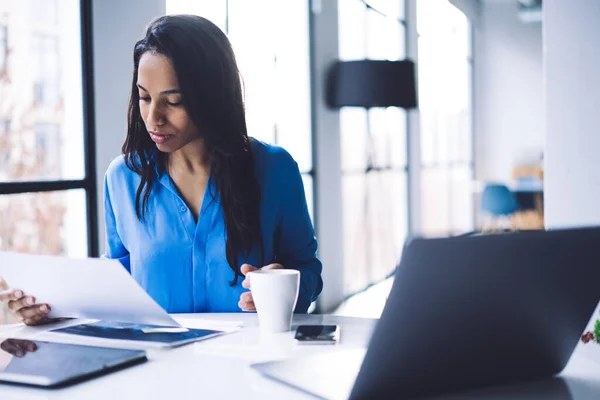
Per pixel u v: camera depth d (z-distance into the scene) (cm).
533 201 804
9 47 324
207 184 140
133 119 142
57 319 125
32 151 312
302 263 154
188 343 108
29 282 114
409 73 487
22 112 322
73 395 83
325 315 130
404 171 734
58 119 272
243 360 98
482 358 81
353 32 579
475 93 1059
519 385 87
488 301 75
